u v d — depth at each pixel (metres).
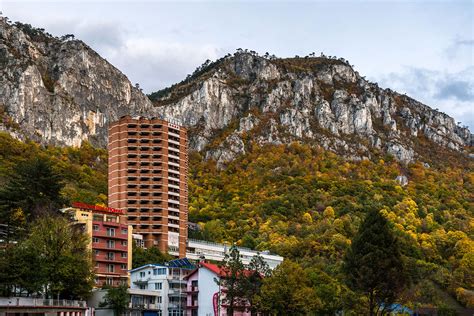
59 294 160.88
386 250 173.75
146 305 195.25
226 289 194.75
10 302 138.50
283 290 182.50
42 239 163.62
